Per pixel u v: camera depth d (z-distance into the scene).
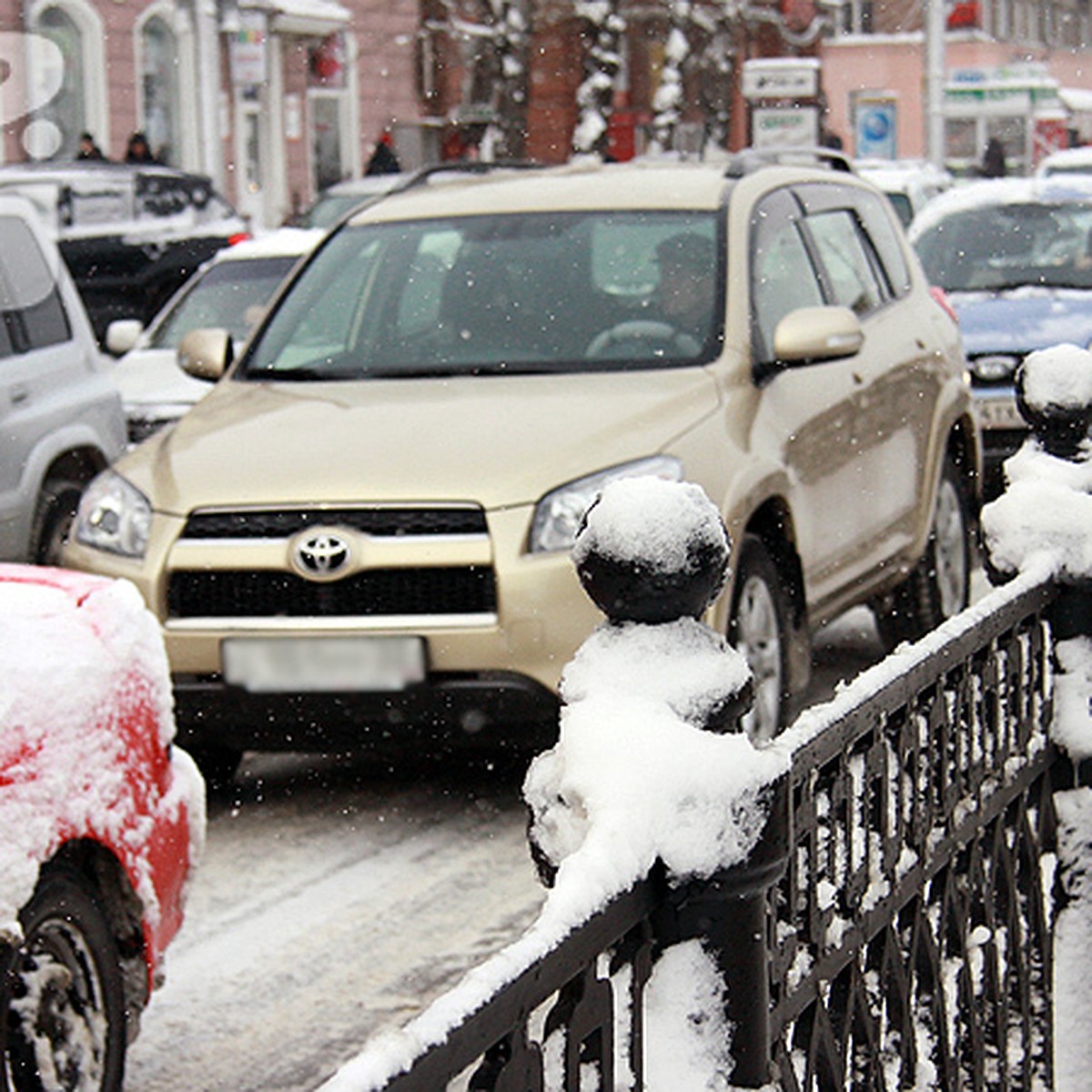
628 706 4.82
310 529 12.03
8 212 18.59
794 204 15.71
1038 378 8.97
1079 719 8.42
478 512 11.93
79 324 19.11
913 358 16.34
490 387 13.45
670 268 14.32
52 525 18.14
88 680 7.91
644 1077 4.65
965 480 17.80
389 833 12.31
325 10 73.19
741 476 12.71
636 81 90.19
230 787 13.32
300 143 74.25
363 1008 9.57
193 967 10.07
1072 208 27.44
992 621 7.39
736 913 4.72
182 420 13.78
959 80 95.62
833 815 5.54
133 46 64.62
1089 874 8.45
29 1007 7.30
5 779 7.20
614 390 13.18
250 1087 8.73
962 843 7.00
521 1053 3.85
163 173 40.75
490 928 10.61
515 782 13.41
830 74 111.56
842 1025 5.67
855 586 14.85
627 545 4.92
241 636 12.03
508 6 77.50
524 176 16.14
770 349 14.11
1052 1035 8.24
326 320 14.73
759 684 12.92
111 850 7.85
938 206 27.98
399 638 11.86
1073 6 127.38
